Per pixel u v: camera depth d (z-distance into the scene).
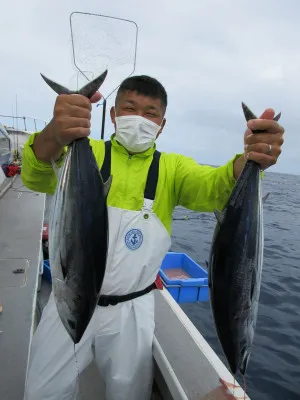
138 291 1.93
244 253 1.41
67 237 1.37
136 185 1.88
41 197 6.75
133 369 1.89
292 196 35.78
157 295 2.86
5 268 3.43
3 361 2.20
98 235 1.41
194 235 11.34
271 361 4.18
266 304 5.89
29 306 2.78
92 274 1.39
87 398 2.37
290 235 13.29
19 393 2.00
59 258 1.37
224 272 1.40
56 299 1.39
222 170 1.68
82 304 1.38
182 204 2.03
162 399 2.25
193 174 1.87
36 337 1.95
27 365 2.08
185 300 4.23
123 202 1.87
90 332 1.88
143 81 1.86
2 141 8.12
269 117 1.38
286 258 9.47
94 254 1.39
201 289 4.27
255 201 1.45
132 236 1.85
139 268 1.87
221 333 1.41
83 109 1.26
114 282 1.85
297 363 4.16
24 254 3.82
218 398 1.79
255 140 1.39
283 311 5.62
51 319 1.91
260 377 3.88
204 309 5.30
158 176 1.92
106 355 1.92
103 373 2.03
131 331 1.91
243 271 1.40
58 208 1.39
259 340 4.64
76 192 1.39
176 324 2.45
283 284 7.06
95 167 1.46
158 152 2.04
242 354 1.40
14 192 7.06
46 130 1.39
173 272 5.07
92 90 1.37
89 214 1.39
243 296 1.39
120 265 1.84
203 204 1.82
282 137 1.40
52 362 1.86
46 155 1.47
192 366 2.03
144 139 1.83
